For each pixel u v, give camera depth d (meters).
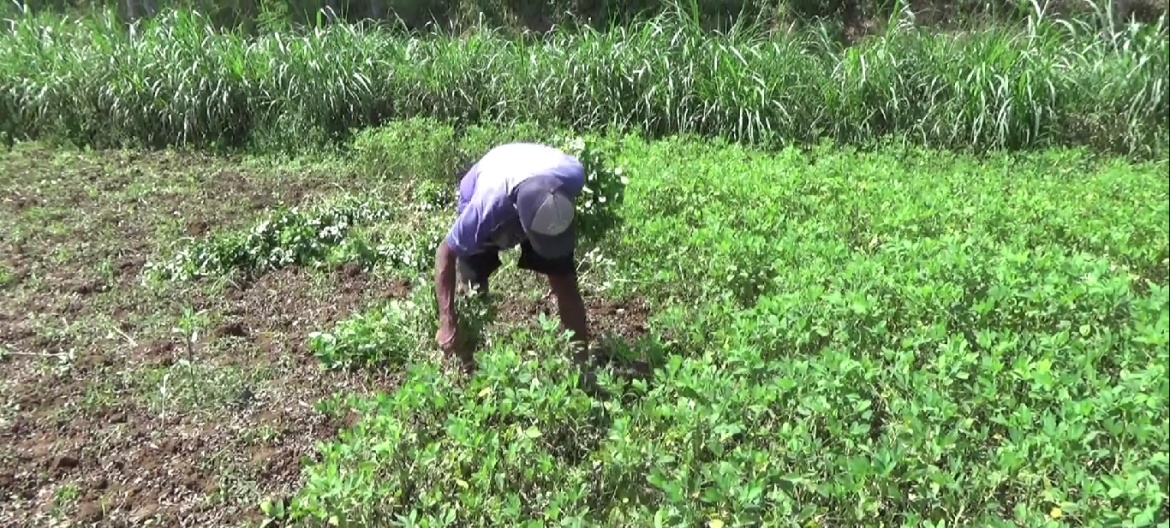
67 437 4.00
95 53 9.66
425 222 6.45
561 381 3.71
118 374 4.52
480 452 3.46
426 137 7.88
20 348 4.80
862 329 4.15
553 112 9.28
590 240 5.70
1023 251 4.85
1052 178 7.07
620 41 9.81
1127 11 8.15
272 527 3.44
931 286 4.35
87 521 3.48
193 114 9.19
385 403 3.55
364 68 9.55
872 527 3.14
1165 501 2.80
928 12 11.52
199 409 4.21
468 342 4.18
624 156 7.71
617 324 5.04
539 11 12.68
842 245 5.17
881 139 8.55
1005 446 3.30
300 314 5.23
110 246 6.29
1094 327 4.17
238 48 9.67
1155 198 5.51
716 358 4.38
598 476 3.51
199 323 5.05
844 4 12.08
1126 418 3.23
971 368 3.77
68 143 9.13
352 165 8.36
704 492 3.23
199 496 3.63
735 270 4.95
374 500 3.29
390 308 4.87
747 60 9.46
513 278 5.56
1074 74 8.30
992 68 8.52
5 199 7.29
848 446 3.36
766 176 6.90
